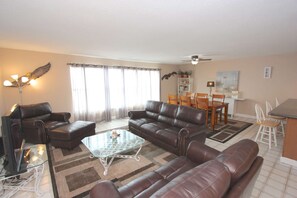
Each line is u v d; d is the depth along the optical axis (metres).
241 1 1.55
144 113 4.35
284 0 1.53
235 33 2.61
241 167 1.12
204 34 2.65
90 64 4.97
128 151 3.06
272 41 3.15
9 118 1.78
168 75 7.29
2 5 1.60
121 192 1.38
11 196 1.91
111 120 5.50
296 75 4.61
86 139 2.85
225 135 3.91
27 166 1.92
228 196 0.96
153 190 1.37
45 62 4.23
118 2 1.56
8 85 3.62
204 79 6.92
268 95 5.18
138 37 2.81
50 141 3.40
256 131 4.20
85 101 4.96
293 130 2.50
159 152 3.03
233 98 5.66
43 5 1.61
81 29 2.37
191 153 1.93
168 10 1.75
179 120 3.48
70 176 2.29
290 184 2.11
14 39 2.92
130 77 5.96
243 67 5.66
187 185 0.83
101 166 2.55
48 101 4.36
